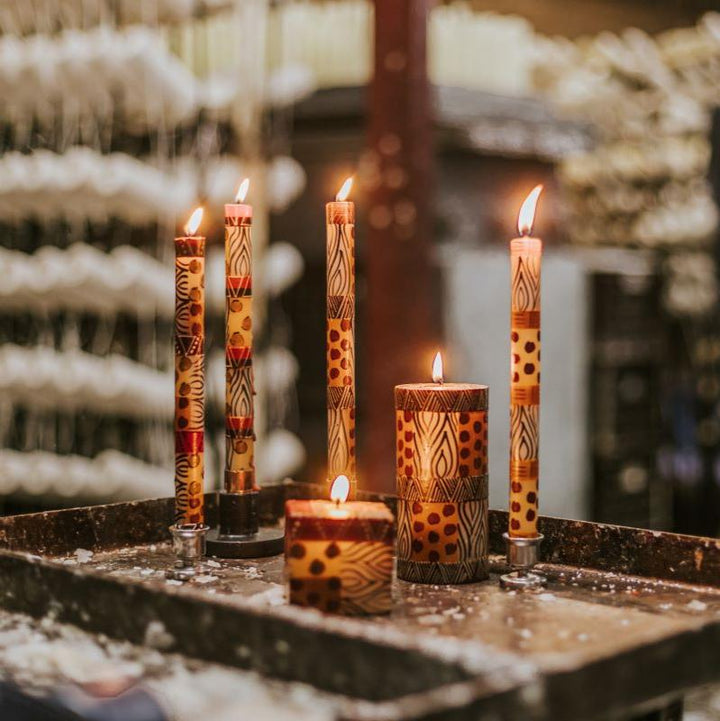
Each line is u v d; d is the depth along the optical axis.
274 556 1.07
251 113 2.54
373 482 2.57
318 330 3.26
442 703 0.54
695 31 3.78
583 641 0.77
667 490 3.84
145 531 1.12
